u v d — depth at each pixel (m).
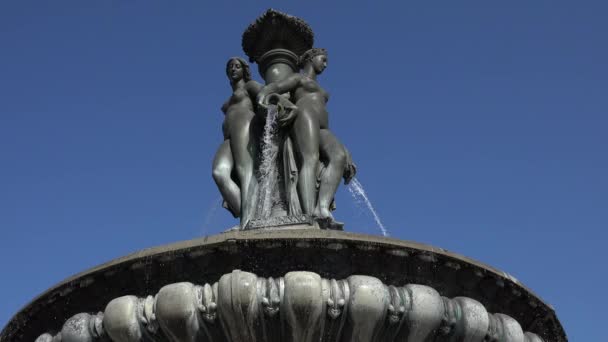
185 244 5.83
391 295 5.62
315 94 7.80
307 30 8.61
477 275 6.15
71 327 5.94
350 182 7.82
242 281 5.43
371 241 5.78
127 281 6.06
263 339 5.49
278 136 7.63
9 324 6.52
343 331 5.53
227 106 8.05
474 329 5.75
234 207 7.46
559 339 6.88
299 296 5.37
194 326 5.53
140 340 5.68
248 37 8.75
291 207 7.26
